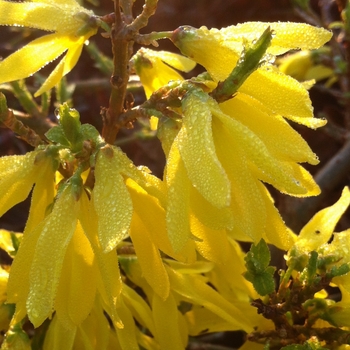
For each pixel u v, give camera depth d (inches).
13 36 16.6
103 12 15.8
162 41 16.1
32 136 6.2
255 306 6.2
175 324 6.2
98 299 6.2
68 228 5.2
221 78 5.5
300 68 10.8
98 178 5.3
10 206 5.6
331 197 12.8
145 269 5.6
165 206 5.2
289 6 16.2
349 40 10.2
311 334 6.3
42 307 5.0
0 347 6.6
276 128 5.4
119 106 6.1
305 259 6.4
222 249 5.5
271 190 12.2
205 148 4.9
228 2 16.4
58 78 6.4
